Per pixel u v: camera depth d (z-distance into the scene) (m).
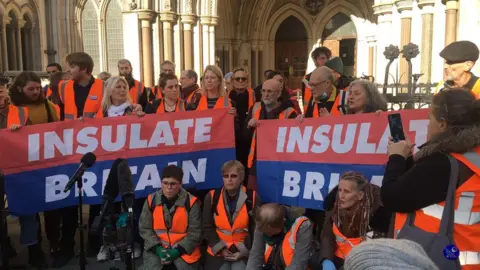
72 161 4.22
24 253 4.57
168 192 3.76
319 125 3.86
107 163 4.29
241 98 5.28
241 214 3.72
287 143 4.00
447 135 2.01
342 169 3.79
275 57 23.38
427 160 2.02
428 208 2.05
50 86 5.80
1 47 11.66
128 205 3.09
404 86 8.70
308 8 22.00
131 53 15.39
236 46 22.56
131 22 15.23
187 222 3.83
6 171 3.96
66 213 4.28
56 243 4.43
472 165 1.94
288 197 4.01
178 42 16.39
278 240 3.37
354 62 21.69
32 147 4.05
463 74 3.29
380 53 14.30
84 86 4.72
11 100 4.36
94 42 16.30
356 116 3.74
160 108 4.76
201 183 4.48
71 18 15.70
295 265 3.16
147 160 4.36
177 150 4.42
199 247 3.94
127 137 4.31
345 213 3.05
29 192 4.06
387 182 2.23
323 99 4.29
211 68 4.70
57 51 15.23
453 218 1.97
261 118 4.41
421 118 3.49
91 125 4.24
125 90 4.61
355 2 21.00
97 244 4.46
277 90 4.30
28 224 4.10
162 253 3.74
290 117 4.28
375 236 3.04
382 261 0.96
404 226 2.14
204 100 4.73
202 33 17.41
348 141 3.76
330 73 4.26
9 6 12.05
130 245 3.14
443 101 2.03
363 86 3.84
